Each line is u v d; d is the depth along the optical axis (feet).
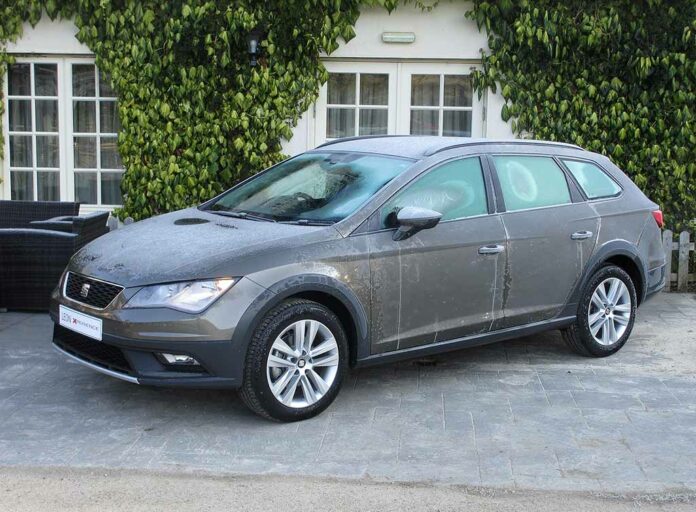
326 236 17.10
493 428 16.80
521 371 20.70
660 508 13.51
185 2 30.53
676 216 32.01
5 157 32.91
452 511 13.34
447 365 21.17
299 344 16.65
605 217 21.44
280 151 32.12
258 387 16.14
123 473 14.60
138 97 31.30
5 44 31.91
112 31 30.86
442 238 18.34
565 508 13.48
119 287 16.24
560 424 17.04
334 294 16.85
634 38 31.04
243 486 14.16
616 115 31.42
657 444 16.05
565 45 31.14
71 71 32.45
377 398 18.57
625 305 22.08
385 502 13.62
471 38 31.78
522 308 19.89
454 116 32.63
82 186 33.09
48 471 14.65
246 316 15.84
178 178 31.71
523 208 19.98
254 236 17.10
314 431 16.55
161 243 17.38
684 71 30.78
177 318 15.56
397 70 32.40
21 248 25.61
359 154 20.13
